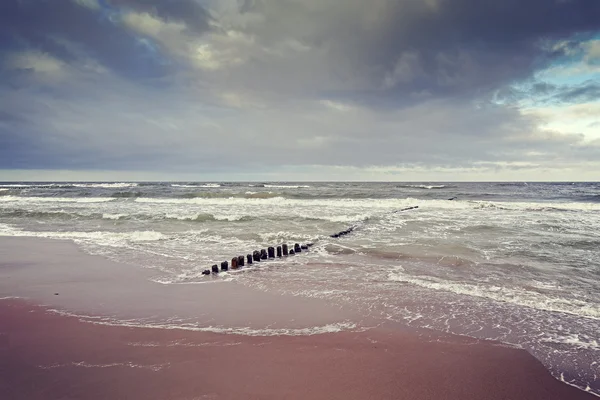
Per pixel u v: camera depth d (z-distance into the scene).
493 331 6.83
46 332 6.84
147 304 8.41
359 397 4.83
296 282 10.14
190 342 6.39
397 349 6.14
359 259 12.67
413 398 4.82
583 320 7.32
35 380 5.18
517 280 9.91
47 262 12.47
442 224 19.28
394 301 8.43
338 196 39.47
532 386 5.11
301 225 19.64
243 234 17.33
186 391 4.91
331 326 7.08
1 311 7.95
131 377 5.25
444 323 7.19
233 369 5.49
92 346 6.24
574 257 12.31
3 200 36.38
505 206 28.09
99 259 12.88
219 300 8.70
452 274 10.56
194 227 19.28
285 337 6.60
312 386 5.06
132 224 20.42
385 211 25.39
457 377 5.32
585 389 5.04
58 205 30.61
